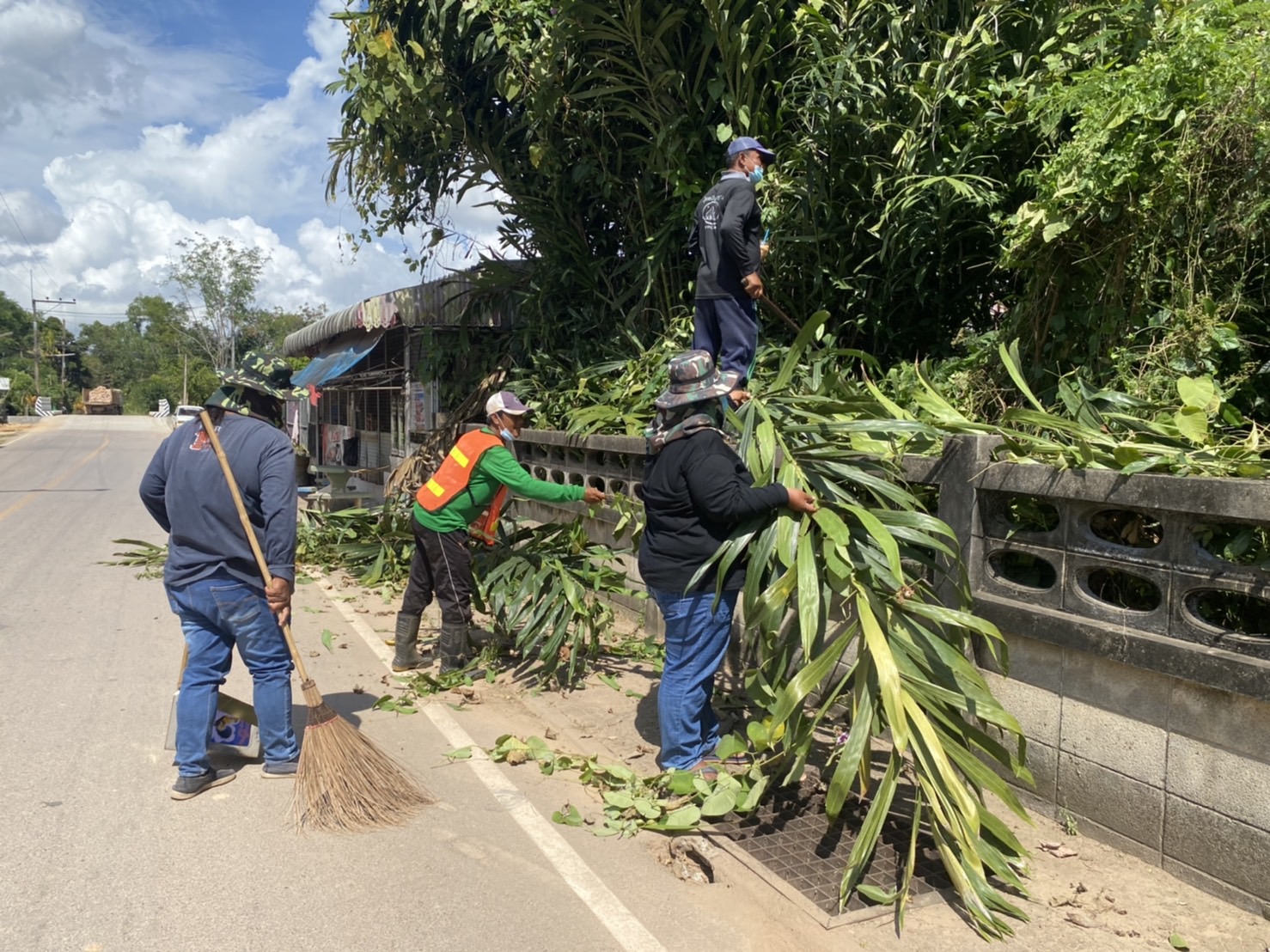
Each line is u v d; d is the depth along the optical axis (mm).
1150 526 3684
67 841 3521
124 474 21234
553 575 5809
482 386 9336
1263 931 2912
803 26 6480
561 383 8789
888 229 6223
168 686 5449
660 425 4012
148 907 3066
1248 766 2988
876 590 3658
